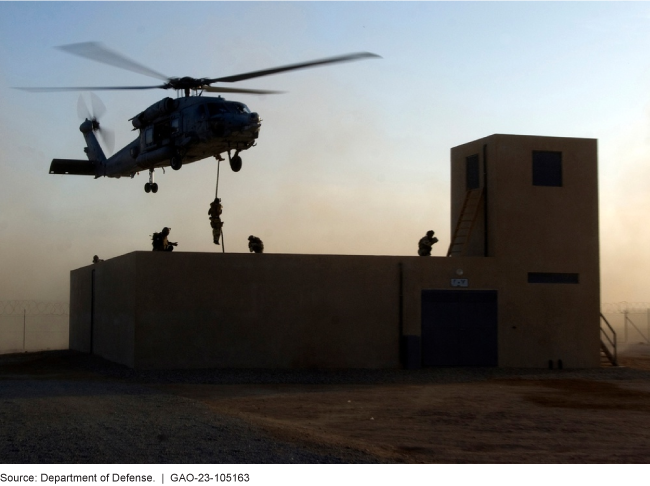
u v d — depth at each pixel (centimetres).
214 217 2234
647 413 1467
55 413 1180
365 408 1477
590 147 2386
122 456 898
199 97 2217
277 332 2095
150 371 1958
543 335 2300
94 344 2611
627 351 3228
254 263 2092
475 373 2122
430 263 2225
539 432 1248
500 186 2295
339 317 2144
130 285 2048
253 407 1463
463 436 1202
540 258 2316
